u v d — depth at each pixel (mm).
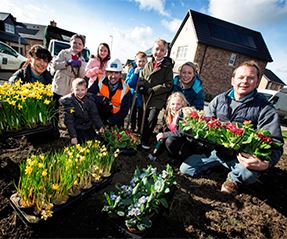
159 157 3273
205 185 2646
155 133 4422
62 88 3486
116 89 3508
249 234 1918
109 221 1749
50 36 12297
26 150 2660
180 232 1806
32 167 1557
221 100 2816
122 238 1628
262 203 2434
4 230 1532
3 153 2506
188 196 2350
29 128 2412
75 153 1991
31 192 1558
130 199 1729
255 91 2580
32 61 2973
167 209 1952
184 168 2834
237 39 19391
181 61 19766
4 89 2391
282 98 12117
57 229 1630
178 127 2992
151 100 3416
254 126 2598
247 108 2598
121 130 3336
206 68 18078
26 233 1534
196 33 17656
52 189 1607
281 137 2318
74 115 2980
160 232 1766
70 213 1790
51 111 2787
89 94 3152
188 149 3068
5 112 2211
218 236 1833
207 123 2559
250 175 2332
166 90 3332
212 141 2492
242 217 2135
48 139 2930
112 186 2271
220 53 18047
